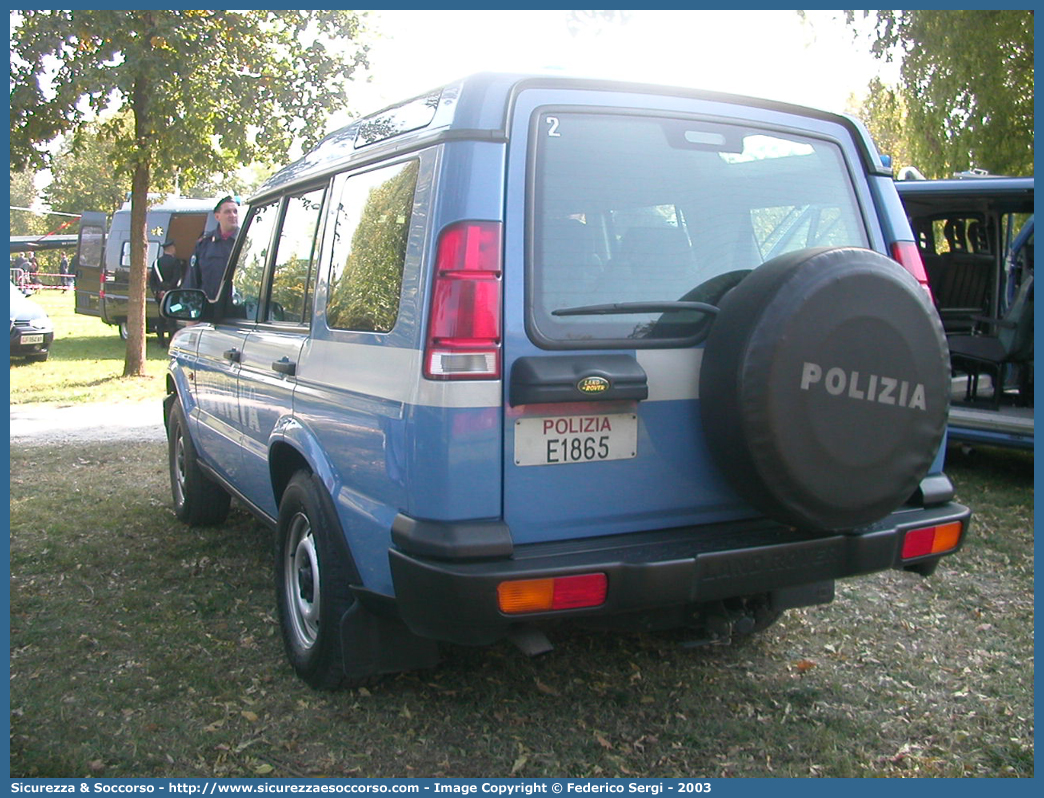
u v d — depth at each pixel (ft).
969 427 24.23
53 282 162.71
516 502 9.35
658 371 9.90
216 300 17.01
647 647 13.34
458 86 9.69
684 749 10.68
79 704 11.72
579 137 9.83
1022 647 13.39
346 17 38.06
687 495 10.19
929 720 11.30
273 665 12.82
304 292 13.05
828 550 10.02
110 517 20.44
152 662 12.92
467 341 9.11
